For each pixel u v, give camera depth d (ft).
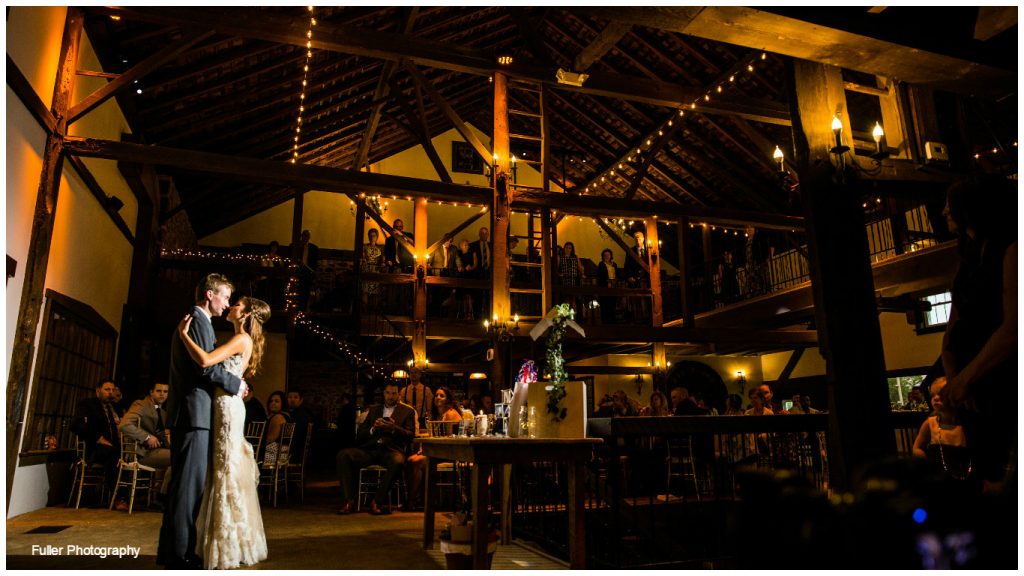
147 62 22.24
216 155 25.07
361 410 29.76
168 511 9.68
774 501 4.02
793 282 45.21
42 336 19.67
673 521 15.55
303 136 39.06
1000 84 13.55
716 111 33.40
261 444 20.89
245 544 10.12
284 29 25.20
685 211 35.83
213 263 33.40
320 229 49.32
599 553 14.28
